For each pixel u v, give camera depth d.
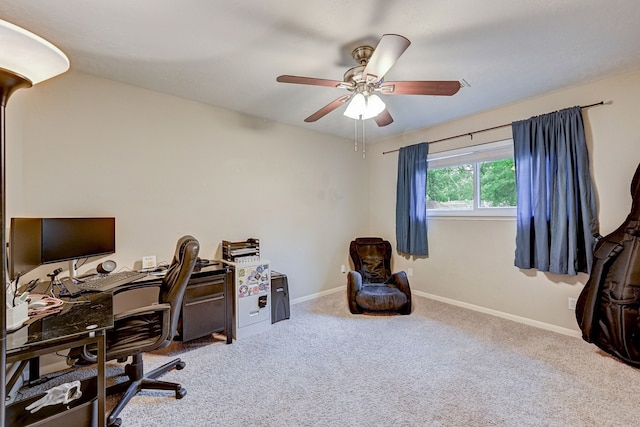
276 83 2.56
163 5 1.57
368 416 1.69
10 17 1.66
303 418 1.68
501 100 2.98
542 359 2.30
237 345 2.61
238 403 1.81
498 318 3.20
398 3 1.58
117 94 2.52
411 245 4.03
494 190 3.38
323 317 3.29
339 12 1.65
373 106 2.11
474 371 2.15
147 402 1.82
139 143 2.64
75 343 1.28
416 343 2.62
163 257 2.77
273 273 3.35
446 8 1.62
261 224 3.51
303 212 3.94
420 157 3.92
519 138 2.97
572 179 2.64
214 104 3.07
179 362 2.22
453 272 3.68
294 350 2.51
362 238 4.32
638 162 2.39
